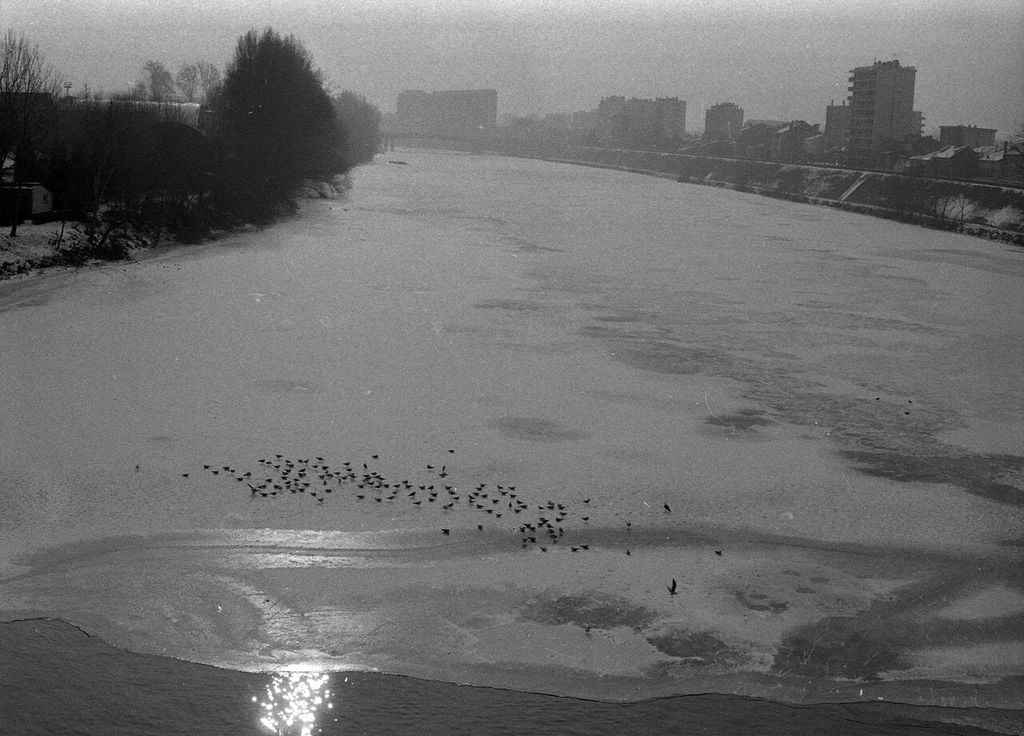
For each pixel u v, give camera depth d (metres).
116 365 32.19
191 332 37.12
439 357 34.81
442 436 26.30
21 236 50.31
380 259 56.72
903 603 18.00
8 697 14.55
